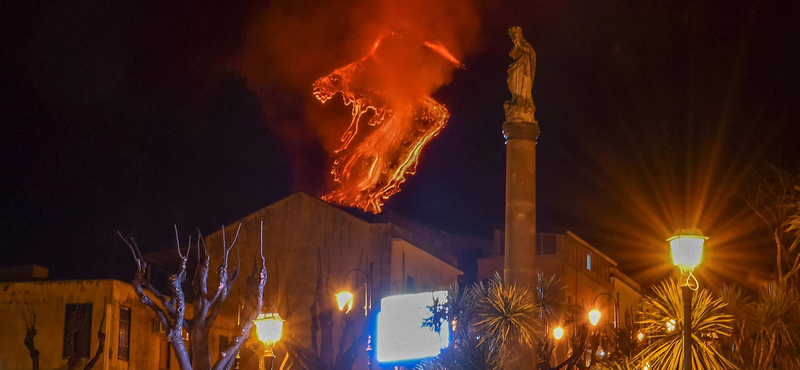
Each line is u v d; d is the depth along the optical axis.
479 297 17.75
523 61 19.31
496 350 17.23
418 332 24.59
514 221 18.67
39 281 35.94
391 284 42.47
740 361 17.03
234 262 43.28
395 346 24.94
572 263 54.00
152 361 37.50
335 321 42.12
